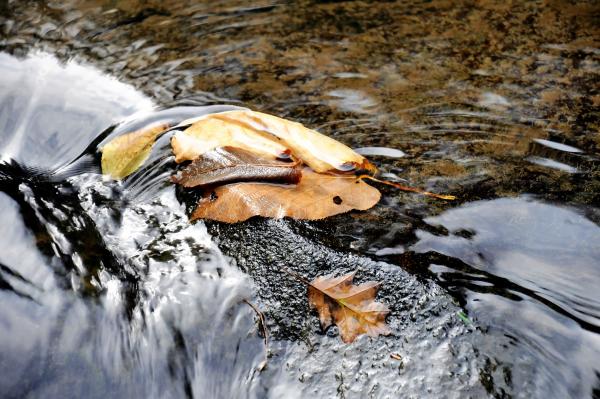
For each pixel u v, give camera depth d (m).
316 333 0.87
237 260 0.92
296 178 0.95
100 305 0.90
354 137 1.02
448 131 1.02
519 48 1.12
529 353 0.85
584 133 1.01
